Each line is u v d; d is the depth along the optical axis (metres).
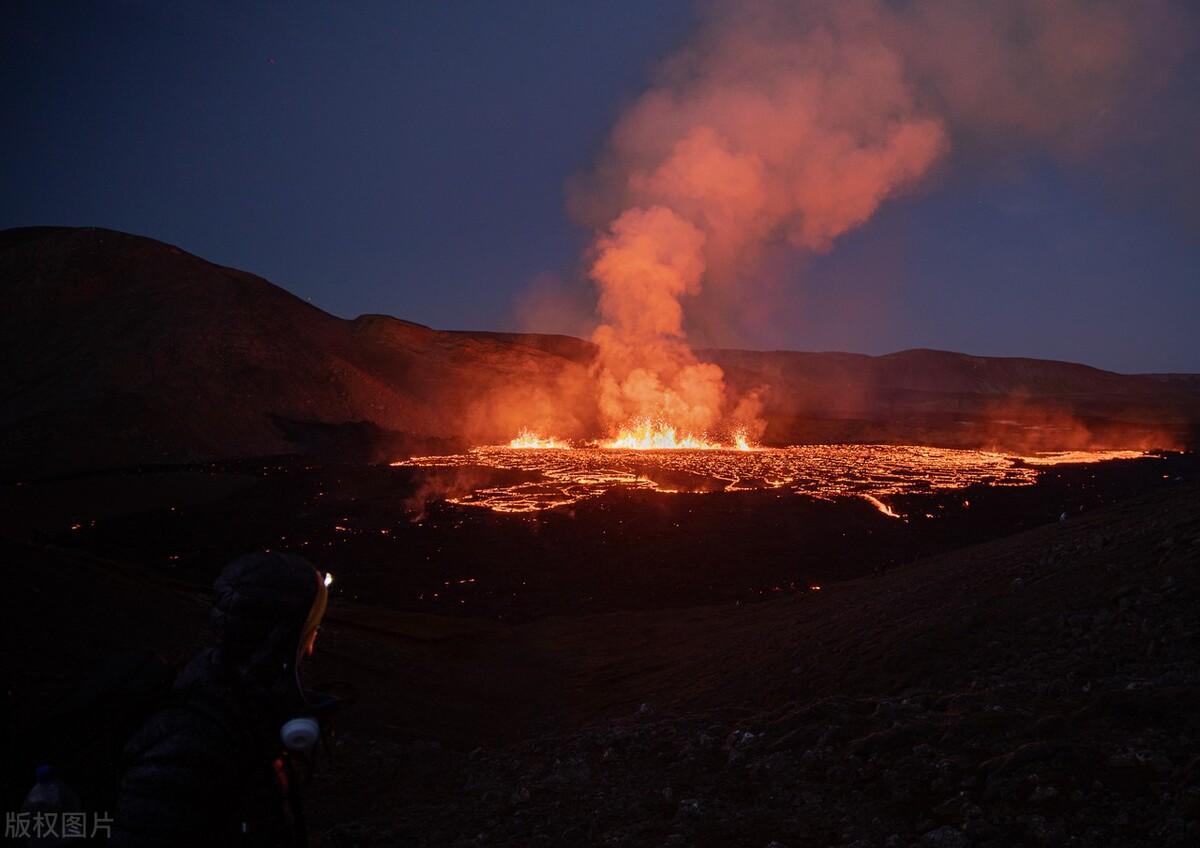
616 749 5.46
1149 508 12.38
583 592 20.72
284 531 27.78
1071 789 3.80
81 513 30.14
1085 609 7.89
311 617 1.83
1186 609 7.09
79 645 7.61
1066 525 13.62
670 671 11.44
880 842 3.70
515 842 4.15
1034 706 5.08
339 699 1.90
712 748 5.23
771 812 4.18
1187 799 3.52
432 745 6.45
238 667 1.74
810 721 5.37
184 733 1.66
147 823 1.60
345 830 4.38
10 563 8.91
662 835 4.03
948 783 4.13
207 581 20.61
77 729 1.76
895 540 27.38
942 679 7.46
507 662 13.10
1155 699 4.65
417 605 19.25
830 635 10.27
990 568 11.01
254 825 1.74
